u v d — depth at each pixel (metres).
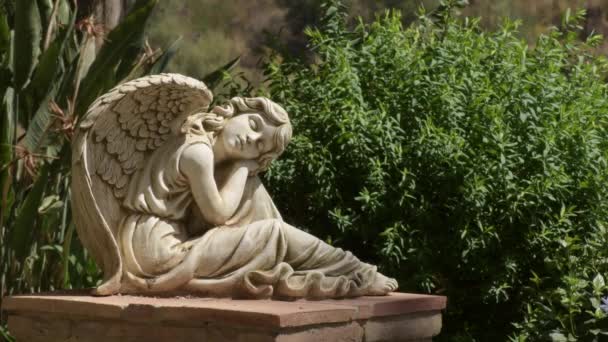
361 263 5.90
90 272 7.85
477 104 7.60
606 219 7.63
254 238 5.61
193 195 5.72
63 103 7.89
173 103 5.68
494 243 7.54
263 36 15.49
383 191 7.60
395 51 8.05
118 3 10.00
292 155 7.99
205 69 15.60
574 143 7.61
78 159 5.52
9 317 5.81
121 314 5.29
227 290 5.55
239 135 5.83
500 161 7.38
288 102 8.10
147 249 5.57
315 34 8.34
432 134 7.44
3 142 7.44
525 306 7.74
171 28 15.74
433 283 7.73
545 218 7.67
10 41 8.07
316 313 5.11
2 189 7.40
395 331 5.70
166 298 5.53
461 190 7.40
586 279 7.69
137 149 5.73
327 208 7.89
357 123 7.66
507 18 8.37
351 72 7.80
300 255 5.68
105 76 7.75
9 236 7.59
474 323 8.01
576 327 7.29
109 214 5.64
